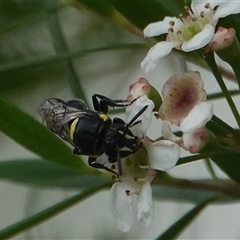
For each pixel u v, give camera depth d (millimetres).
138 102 76
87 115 82
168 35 77
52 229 131
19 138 79
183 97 74
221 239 129
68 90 118
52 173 86
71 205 78
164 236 83
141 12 83
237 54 74
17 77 111
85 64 119
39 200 119
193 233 126
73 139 81
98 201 139
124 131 77
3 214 149
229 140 75
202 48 74
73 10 116
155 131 110
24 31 120
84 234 136
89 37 115
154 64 75
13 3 104
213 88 115
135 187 77
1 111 78
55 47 96
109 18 87
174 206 131
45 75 114
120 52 119
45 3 98
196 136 73
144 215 74
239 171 82
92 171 81
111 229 125
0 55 120
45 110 85
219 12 76
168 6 83
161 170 76
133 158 77
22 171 86
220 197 84
